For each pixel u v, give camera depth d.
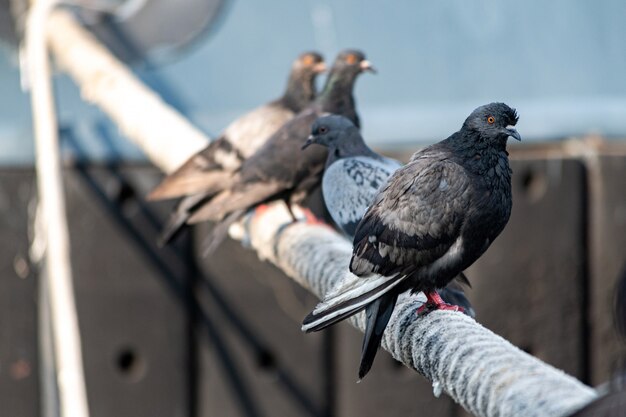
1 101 14.23
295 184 10.53
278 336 13.63
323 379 13.66
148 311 13.69
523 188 13.94
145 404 13.72
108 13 14.56
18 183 13.98
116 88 12.75
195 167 10.73
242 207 10.45
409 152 14.23
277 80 14.60
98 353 13.63
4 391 13.87
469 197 7.05
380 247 6.98
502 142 7.18
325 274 8.22
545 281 13.88
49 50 14.02
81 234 13.66
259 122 11.21
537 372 5.40
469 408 5.77
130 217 13.73
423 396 13.51
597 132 14.28
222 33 14.66
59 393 13.71
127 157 13.78
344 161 9.36
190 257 13.72
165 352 13.71
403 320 6.93
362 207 8.92
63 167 13.69
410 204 7.04
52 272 11.05
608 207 14.02
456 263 7.13
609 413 4.46
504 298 13.77
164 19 14.55
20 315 13.88
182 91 14.65
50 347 13.68
